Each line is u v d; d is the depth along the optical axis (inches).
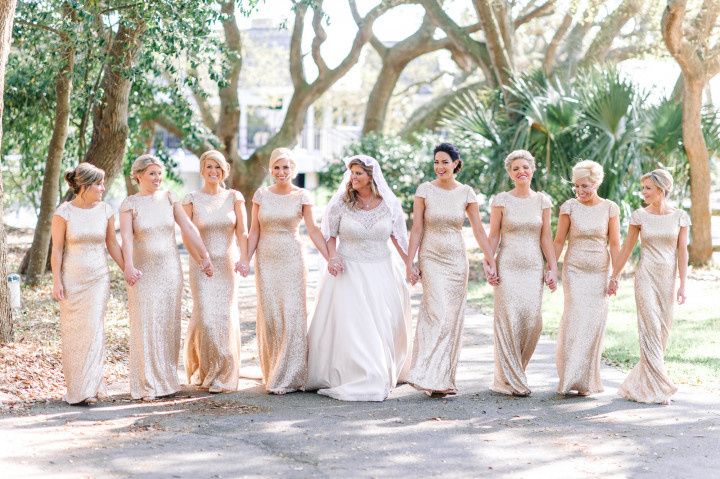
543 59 884.6
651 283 268.7
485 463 202.1
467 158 674.8
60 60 456.4
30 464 195.2
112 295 482.3
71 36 420.2
